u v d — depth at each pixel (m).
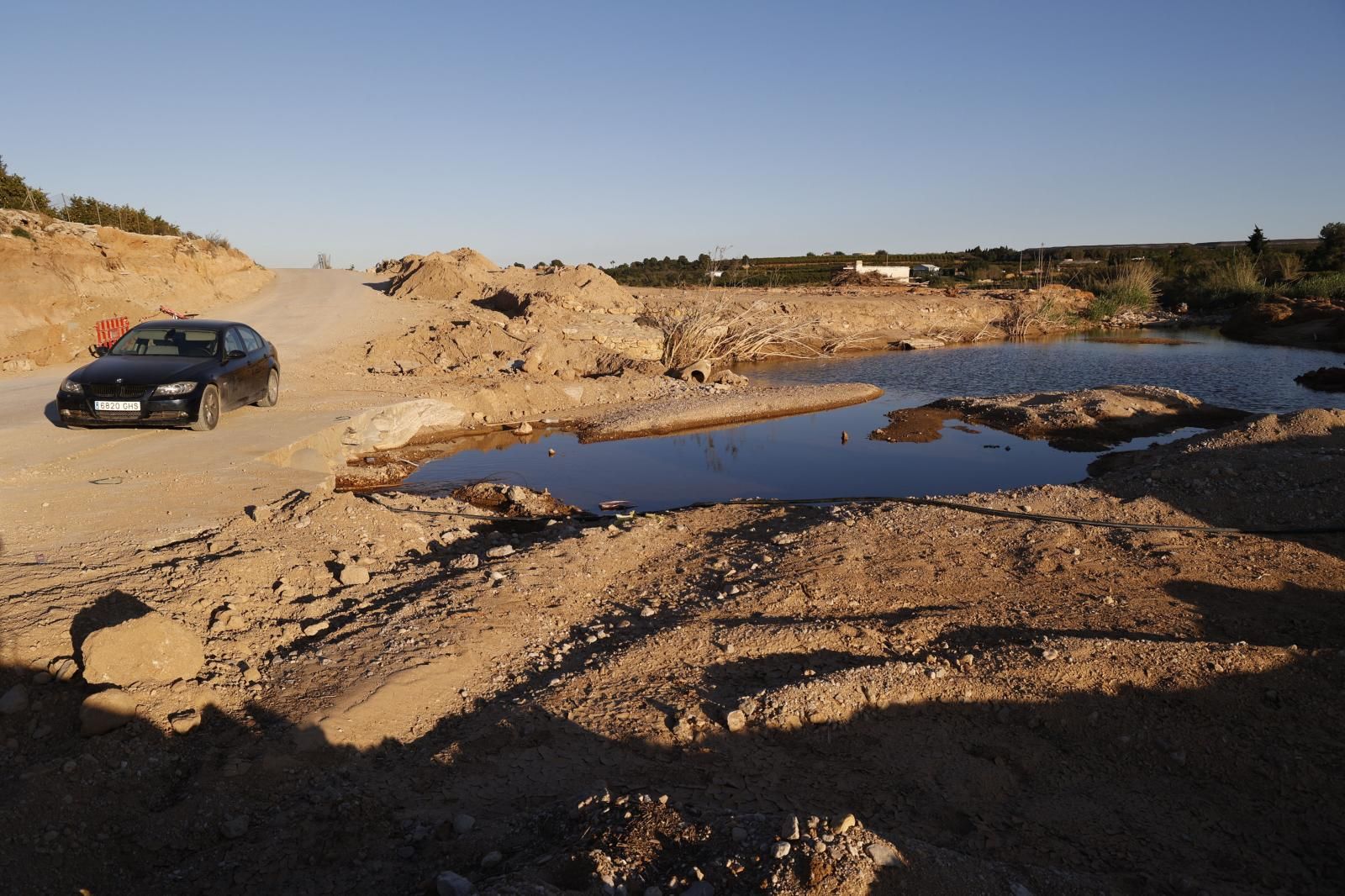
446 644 5.84
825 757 4.62
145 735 4.45
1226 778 4.55
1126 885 3.69
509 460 14.71
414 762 4.47
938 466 14.56
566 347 24.70
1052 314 42.47
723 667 5.63
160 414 11.26
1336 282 43.78
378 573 7.45
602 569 7.97
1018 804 4.35
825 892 2.97
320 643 5.84
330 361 21.03
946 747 4.73
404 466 13.84
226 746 4.53
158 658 4.89
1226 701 5.09
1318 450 10.55
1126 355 31.72
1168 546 8.20
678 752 4.60
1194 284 51.50
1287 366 27.69
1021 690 5.23
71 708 4.64
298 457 11.39
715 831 3.44
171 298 30.25
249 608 6.25
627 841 3.36
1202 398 21.25
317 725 4.64
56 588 5.93
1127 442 16.19
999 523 9.06
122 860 3.72
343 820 3.90
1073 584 7.33
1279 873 3.82
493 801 4.11
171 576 6.38
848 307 41.81
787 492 12.83
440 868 3.51
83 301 23.86
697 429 17.89
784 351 33.12
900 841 3.42
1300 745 4.71
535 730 4.78
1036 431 17.17
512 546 8.86
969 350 34.66
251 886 3.47
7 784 4.04
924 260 105.25
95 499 8.39
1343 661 5.39
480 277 41.38
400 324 27.86
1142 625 6.46
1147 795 4.43
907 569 7.73
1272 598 7.05
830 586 7.30
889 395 22.94
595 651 5.99
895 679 5.24
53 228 29.38
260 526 7.91
